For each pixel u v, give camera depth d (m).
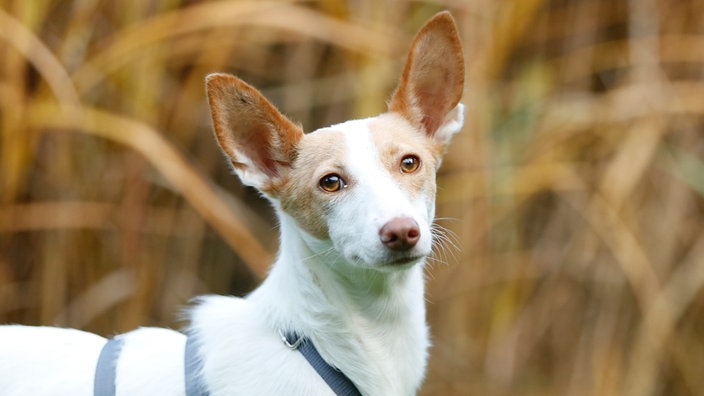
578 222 7.21
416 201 3.89
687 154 7.30
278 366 3.82
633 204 7.13
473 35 6.94
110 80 6.31
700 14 7.40
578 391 7.23
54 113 5.95
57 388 3.91
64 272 6.36
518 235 7.22
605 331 7.21
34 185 6.38
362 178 3.83
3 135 5.91
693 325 7.37
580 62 7.45
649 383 6.88
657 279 7.02
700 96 7.13
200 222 6.68
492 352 7.11
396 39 6.78
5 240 6.21
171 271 6.68
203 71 6.63
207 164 6.88
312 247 3.95
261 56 7.00
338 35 6.55
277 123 4.04
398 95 4.24
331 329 3.89
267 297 3.96
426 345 4.16
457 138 6.86
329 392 3.84
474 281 6.96
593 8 7.44
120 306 6.43
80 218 6.27
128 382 3.89
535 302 7.33
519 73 7.38
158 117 6.57
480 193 6.82
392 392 3.99
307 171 3.97
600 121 7.09
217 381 3.82
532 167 7.00
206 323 4.00
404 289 4.00
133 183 6.30
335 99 6.90
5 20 5.84
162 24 6.30
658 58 7.27
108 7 6.52
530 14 6.95
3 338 4.10
